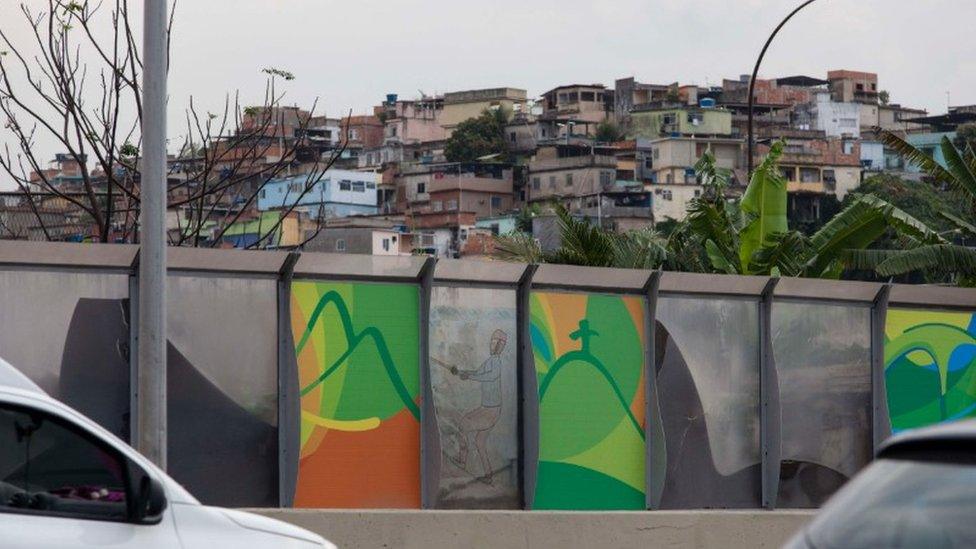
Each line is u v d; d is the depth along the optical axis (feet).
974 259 88.74
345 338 46.78
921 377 57.52
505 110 489.67
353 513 39.09
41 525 19.77
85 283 42.47
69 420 20.43
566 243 92.22
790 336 54.65
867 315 56.13
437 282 48.32
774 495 53.16
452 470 48.06
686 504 52.06
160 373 35.35
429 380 47.42
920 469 15.10
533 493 48.75
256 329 45.27
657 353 51.78
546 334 50.14
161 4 35.65
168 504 21.29
